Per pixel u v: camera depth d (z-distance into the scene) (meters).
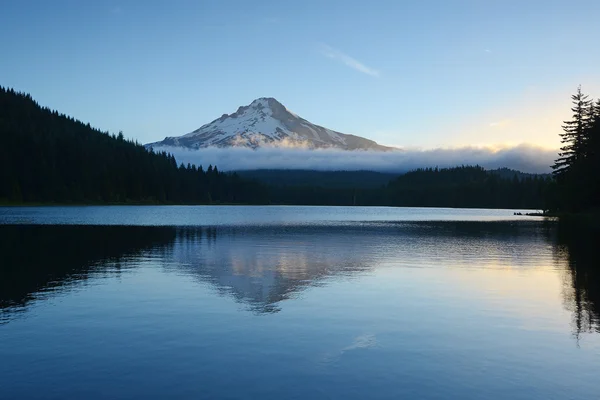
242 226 67.38
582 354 12.53
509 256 32.28
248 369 11.41
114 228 59.25
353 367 11.59
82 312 16.52
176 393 10.12
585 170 78.12
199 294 19.48
